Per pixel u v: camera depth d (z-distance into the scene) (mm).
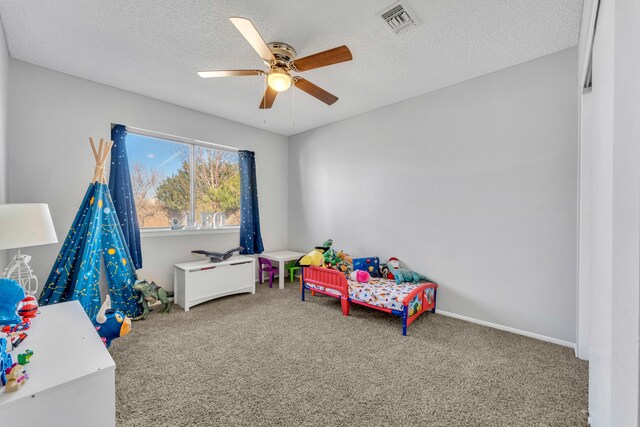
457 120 2732
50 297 2229
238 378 1709
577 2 1669
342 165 3832
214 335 2316
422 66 2420
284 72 2002
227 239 3850
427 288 2730
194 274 3012
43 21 1871
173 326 2502
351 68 2455
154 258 3178
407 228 3141
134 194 3127
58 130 2543
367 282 2936
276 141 4480
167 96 3066
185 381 1673
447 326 2523
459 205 2727
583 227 1929
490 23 1868
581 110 1898
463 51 2191
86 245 2320
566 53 2158
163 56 2297
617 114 697
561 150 2180
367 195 3537
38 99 2441
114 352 2016
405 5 1713
